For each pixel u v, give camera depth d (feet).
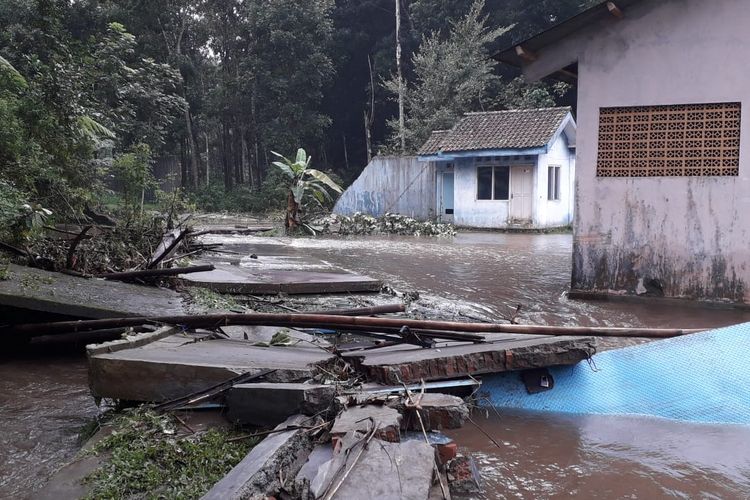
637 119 28.84
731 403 14.99
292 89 106.83
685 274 28.22
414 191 81.87
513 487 11.32
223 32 111.75
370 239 62.23
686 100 27.73
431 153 76.38
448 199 79.46
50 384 16.92
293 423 11.74
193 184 114.32
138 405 13.78
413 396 12.44
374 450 10.20
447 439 11.50
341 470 9.63
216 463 10.85
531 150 67.82
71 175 43.83
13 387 16.62
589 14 28.12
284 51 105.70
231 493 8.99
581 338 16.31
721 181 27.37
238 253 45.01
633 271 29.12
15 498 10.57
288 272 32.83
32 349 20.61
